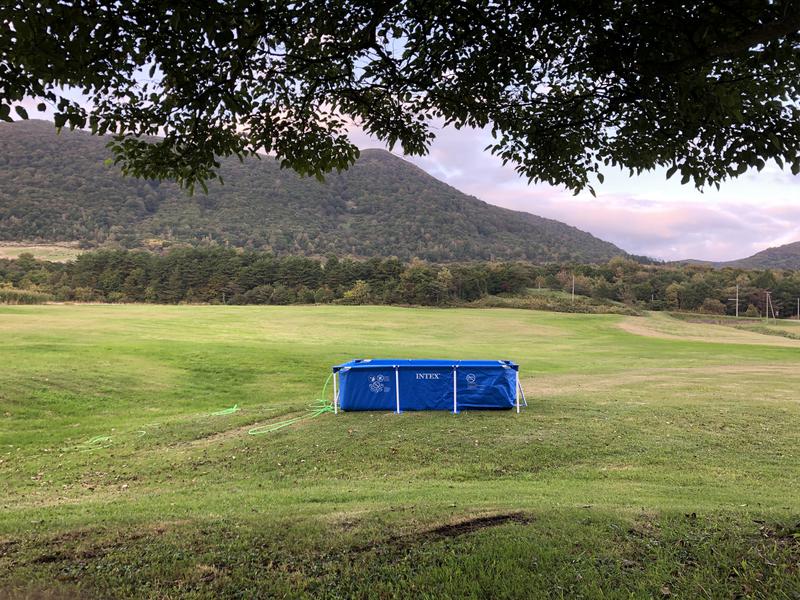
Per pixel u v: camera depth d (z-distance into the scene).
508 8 4.79
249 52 4.82
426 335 57.69
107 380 20.42
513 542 4.91
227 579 4.41
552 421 13.20
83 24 3.71
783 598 3.67
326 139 6.10
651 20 4.29
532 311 91.44
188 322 58.09
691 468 9.88
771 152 4.81
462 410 14.51
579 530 5.22
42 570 4.64
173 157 5.57
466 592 4.11
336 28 5.03
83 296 108.12
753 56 4.50
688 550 4.58
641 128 5.36
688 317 103.56
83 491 9.44
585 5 4.52
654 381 21.30
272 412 15.69
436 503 6.88
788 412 14.12
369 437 12.05
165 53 4.26
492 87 5.73
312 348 36.50
